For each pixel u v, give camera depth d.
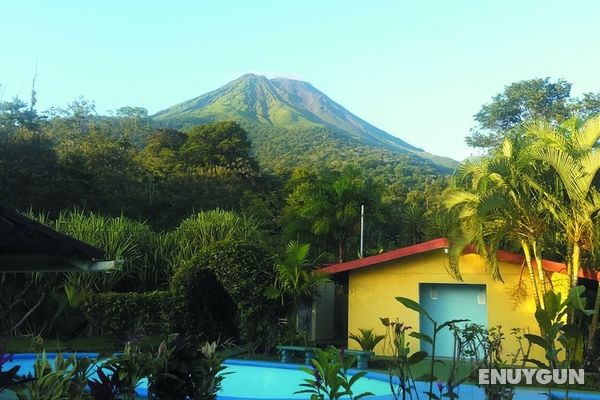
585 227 11.79
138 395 7.99
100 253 4.75
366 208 24.20
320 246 24.77
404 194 55.03
